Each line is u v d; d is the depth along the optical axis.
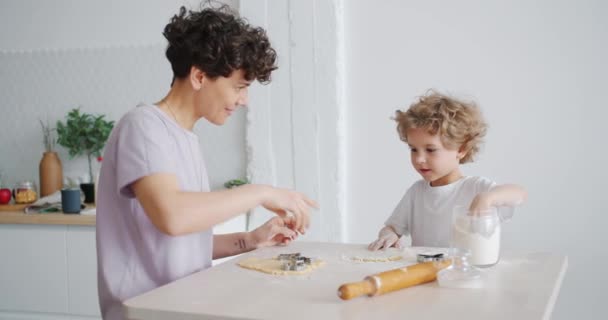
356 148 2.73
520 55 2.50
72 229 2.44
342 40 2.71
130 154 1.16
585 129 2.43
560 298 2.49
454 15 2.58
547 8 2.46
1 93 3.03
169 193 1.12
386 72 2.68
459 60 2.58
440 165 1.70
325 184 2.72
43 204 2.63
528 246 2.52
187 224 1.10
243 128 2.85
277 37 2.73
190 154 1.32
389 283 1.00
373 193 2.72
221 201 1.14
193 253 1.32
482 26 2.54
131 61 2.92
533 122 2.50
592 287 2.45
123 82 2.94
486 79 2.55
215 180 2.89
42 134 3.01
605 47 2.40
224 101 1.28
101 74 2.96
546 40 2.47
